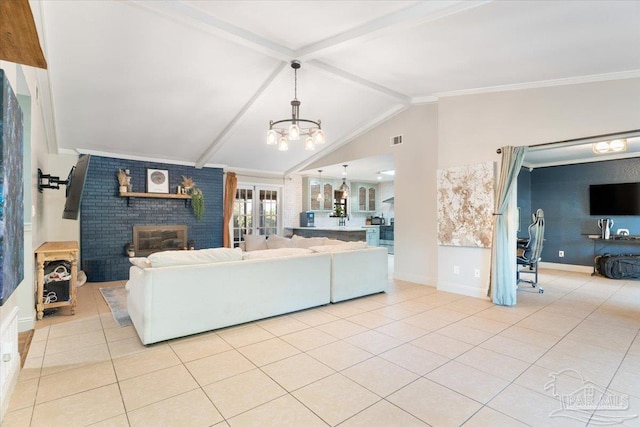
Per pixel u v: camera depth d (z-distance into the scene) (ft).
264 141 20.97
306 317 12.01
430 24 9.50
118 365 8.26
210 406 6.55
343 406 6.56
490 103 14.51
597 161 21.07
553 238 22.85
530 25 8.92
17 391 7.03
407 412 6.37
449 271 15.85
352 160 21.93
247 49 11.96
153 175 21.06
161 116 16.10
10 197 5.50
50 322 11.39
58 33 10.14
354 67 13.16
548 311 12.79
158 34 10.71
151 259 9.83
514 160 13.46
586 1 7.62
